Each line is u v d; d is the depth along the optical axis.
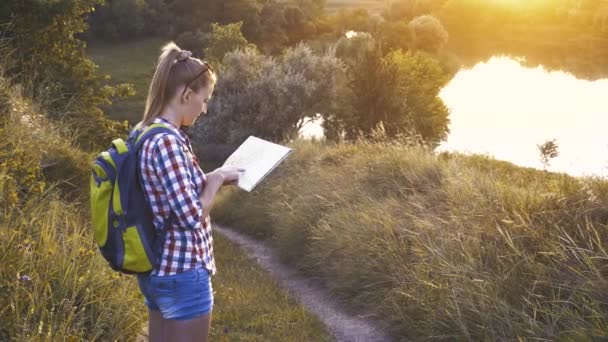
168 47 2.76
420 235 6.68
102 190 2.55
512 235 5.59
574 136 45.41
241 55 38.53
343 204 8.88
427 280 5.87
